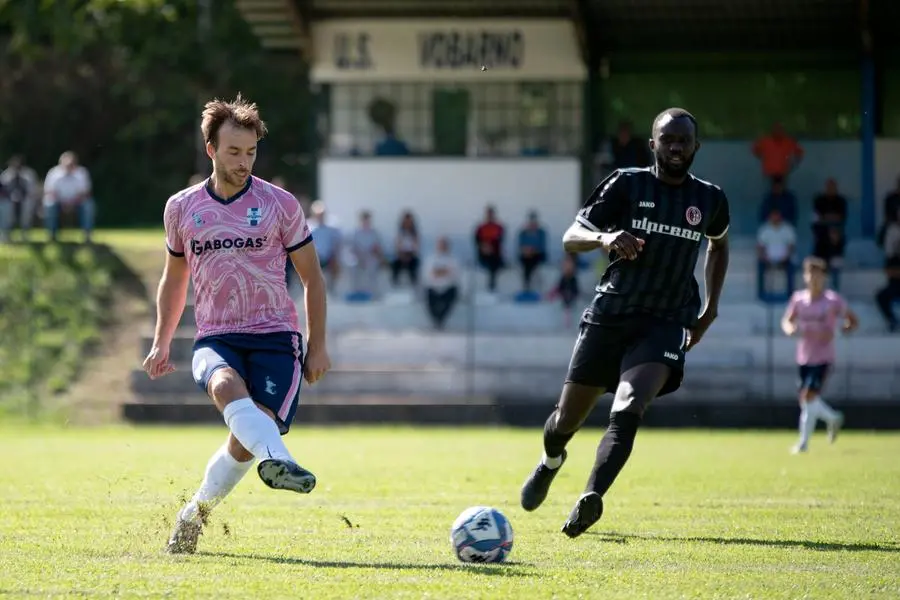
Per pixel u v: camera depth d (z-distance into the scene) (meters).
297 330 20.14
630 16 79.12
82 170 92.81
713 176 84.50
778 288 76.81
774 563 20.03
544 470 23.81
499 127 83.69
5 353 77.25
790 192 80.00
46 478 35.16
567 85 83.06
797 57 83.38
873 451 49.50
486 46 83.31
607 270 22.42
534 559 20.36
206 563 19.64
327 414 69.00
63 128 144.38
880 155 83.69
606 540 22.75
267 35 85.38
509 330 77.31
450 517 26.22
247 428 18.44
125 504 28.22
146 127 141.75
